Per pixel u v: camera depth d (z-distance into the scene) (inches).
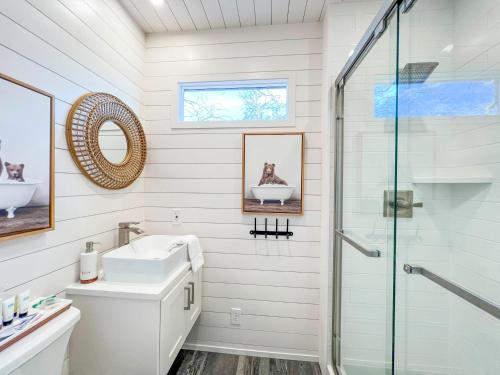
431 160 47.3
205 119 76.5
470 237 45.8
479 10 45.1
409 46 45.6
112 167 58.6
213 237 73.9
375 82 50.6
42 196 40.9
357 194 57.5
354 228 58.5
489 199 44.0
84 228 51.7
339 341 63.5
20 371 30.8
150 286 48.1
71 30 47.9
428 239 47.9
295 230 71.4
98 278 51.1
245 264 73.2
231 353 73.5
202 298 74.5
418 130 47.4
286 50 71.1
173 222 74.7
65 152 46.7
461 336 46.8
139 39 72.1
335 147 65.1
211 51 73.6
